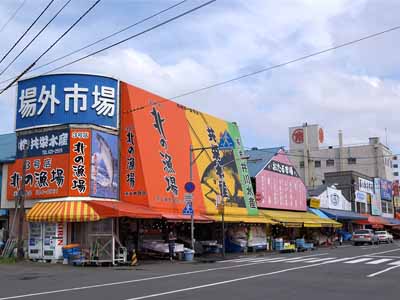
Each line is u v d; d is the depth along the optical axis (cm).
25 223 2750
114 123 2867
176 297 1293
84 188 2631
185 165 3262
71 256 2489
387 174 10162
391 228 8394
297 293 1383
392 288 1499
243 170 4034
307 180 9831
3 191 2883
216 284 1606
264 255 3431
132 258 2547
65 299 1248
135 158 2862
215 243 3456
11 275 1939
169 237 2916
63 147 2680
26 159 2756
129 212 2488
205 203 3350
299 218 4562
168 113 3262
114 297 1288
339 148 10138
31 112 2797
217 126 3859
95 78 2794
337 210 6250
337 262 2633
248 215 3831
